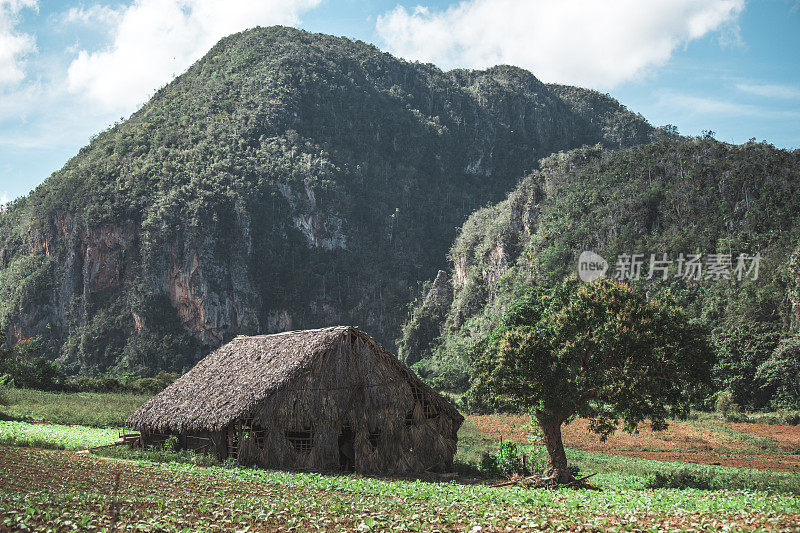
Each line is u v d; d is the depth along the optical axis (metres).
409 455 27.72
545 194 155.88
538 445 30.28
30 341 86.69
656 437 49.56
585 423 57.28
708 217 119.25
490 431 51.16
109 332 167.38
